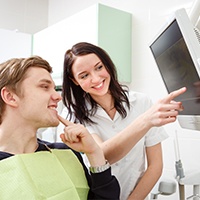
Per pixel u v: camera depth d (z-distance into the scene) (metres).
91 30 1.64
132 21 1.75
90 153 0.83
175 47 0.73
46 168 0.77
